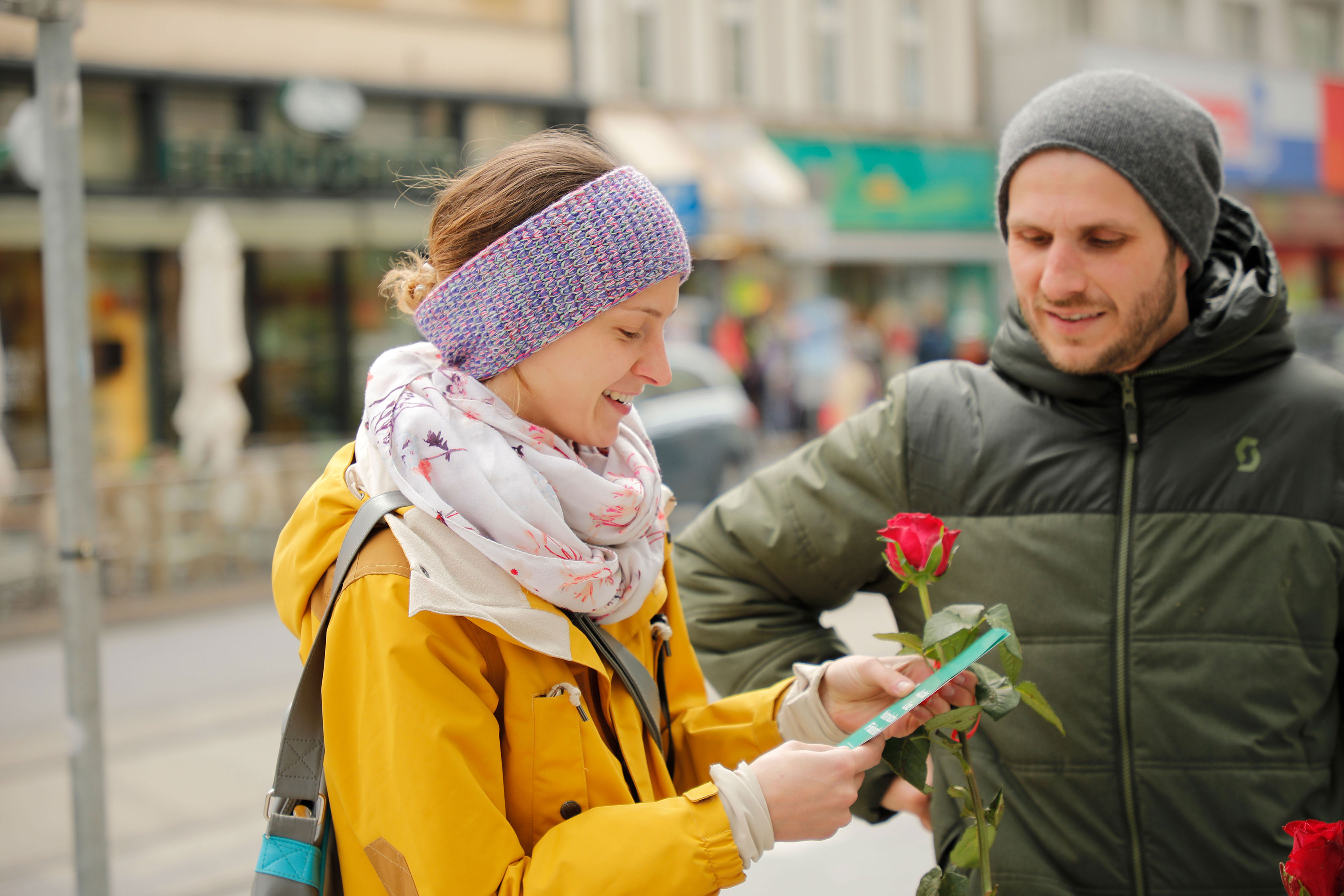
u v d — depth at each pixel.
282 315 12.81
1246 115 21.45
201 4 11.95
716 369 10.45
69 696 2.67
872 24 17.67
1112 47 18.77
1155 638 1.53
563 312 1.18
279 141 12.42
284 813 1.19
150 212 11.73
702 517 1.93
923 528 1.22
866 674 1.35
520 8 14.02
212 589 7.92
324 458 8.76
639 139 14.88
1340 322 15.12
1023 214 1.55
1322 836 1.15
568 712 1.18
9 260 11.19
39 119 2.64
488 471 1.16
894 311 17.16
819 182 16.58
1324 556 1.52
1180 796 1.51
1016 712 1.58
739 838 1.12
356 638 1.15
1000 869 1.55
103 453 11.90
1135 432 1.58
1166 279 1.54
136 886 3.69
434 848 1.08
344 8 12.80
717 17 16.06
